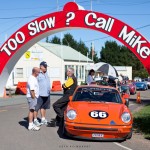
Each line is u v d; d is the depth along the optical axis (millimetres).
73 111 10359
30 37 26203
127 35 23078
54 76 48812
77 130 10070
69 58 50500
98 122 10023
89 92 11805
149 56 22625
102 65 33500
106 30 23625
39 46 49219
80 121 10086
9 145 9570
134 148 9594
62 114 12672
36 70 11828
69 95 12547
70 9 24656
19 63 49438
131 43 22984
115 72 33281
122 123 10125
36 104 12109
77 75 52438
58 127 12781
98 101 11398
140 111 18672
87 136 10133
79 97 11625
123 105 11188
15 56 27484
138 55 22859
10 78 39625
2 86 28219
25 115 16328
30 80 11820
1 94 28312
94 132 10023
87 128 10000
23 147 9352
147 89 47500
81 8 24859
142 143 10320
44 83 12906
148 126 13445
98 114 10211
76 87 12695
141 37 22766
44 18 25688
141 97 30922
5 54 27016
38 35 26000
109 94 11734
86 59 56125
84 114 10234
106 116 10180
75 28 25234
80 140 10414
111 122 10047
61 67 48375
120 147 9641
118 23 23328
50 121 14234
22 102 23594
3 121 14227
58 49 52031
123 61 89938
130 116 10430
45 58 49344
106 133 10031
